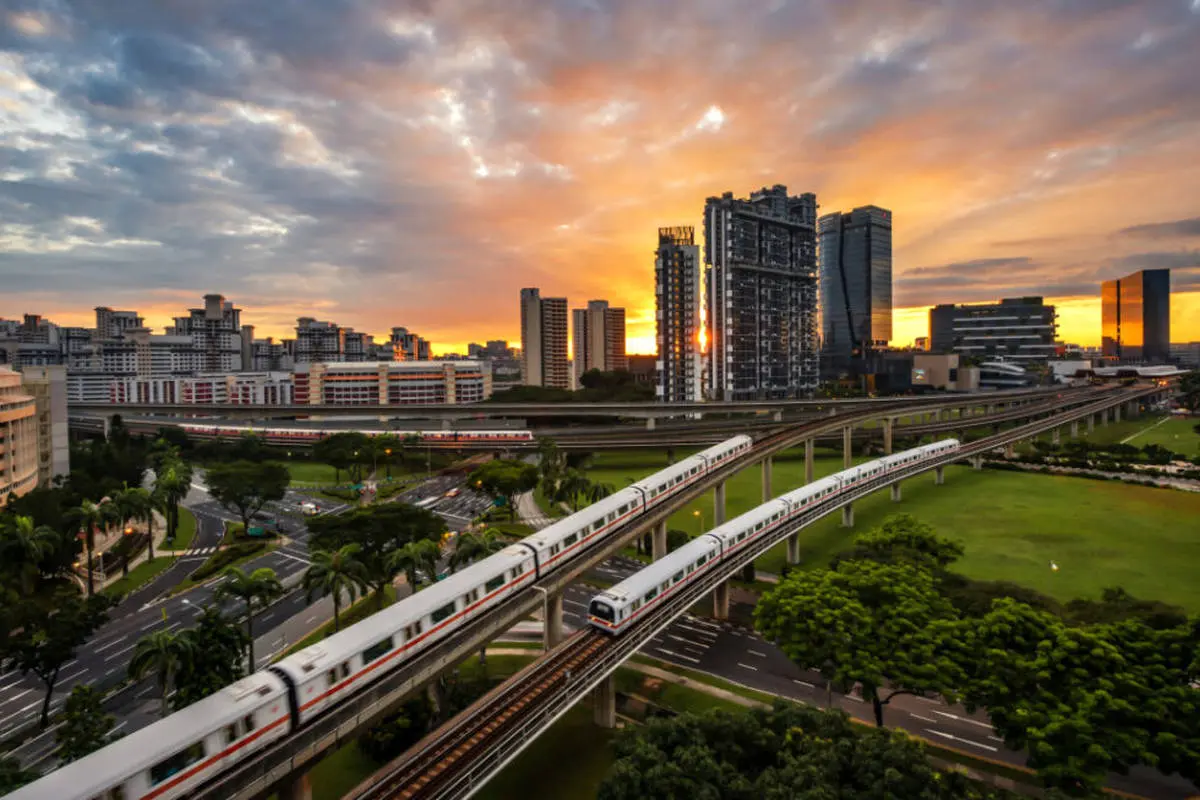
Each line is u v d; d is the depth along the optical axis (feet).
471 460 582.35
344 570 207.00
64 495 339.16
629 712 194.29
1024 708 138.92
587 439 572.92
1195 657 140.67
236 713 120.37
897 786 112.68
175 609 270.46
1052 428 623.77
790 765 119.14
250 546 341.82
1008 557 311.27
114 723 182.91
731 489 468.75
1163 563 299.99
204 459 579.89
